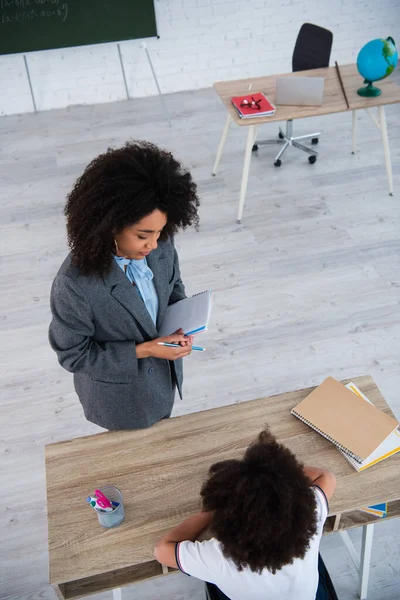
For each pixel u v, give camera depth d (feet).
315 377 9.75
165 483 5.69
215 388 9.71
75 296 5.13
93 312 5.37
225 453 5.90
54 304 5.23
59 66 17.01
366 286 11.23
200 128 16.29
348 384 6.46
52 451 6.00
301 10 17.13
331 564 7.52
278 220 12.91
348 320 10.62
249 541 4.03
